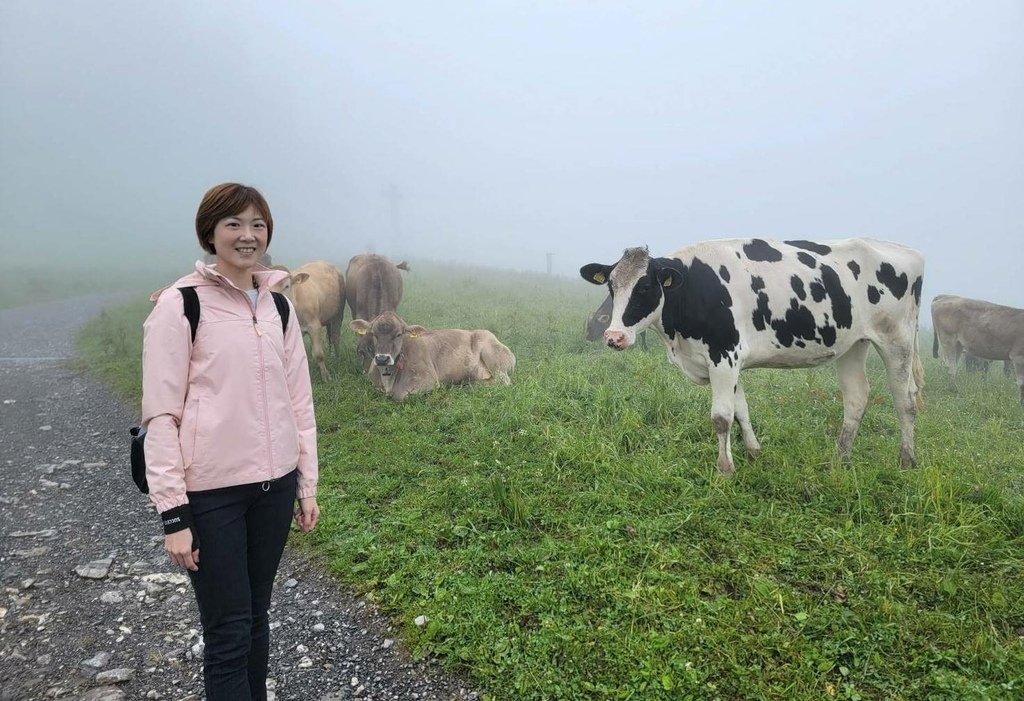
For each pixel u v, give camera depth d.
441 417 7.04
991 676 3.08
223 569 2.44
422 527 4.67
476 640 3.48
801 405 7.08
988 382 9.73
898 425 6.71
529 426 6.34
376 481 5.56
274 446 2.54
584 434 6.03
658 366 8.62
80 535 5.10
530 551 4.23
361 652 3.57
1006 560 4.02
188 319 2.38
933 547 4.09
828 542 4.25
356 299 10.62
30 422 8.07
